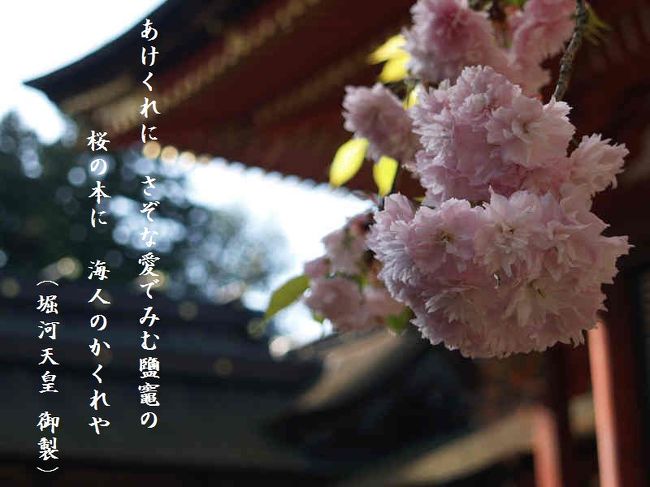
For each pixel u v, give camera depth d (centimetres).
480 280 196
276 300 327
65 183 4631
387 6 601
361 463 2183
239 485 2153
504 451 1569
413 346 1936
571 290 196
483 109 199
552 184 198
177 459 2064
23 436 2022
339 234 321
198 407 2316
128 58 762
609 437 739
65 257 4547
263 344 2573
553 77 589
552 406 1021
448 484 1803
